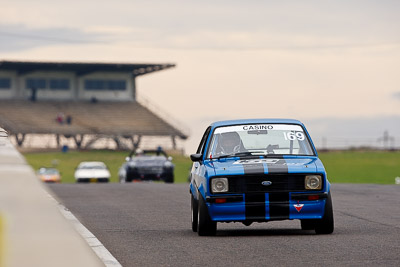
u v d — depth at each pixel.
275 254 33.97
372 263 30.53
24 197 11.24
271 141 45.75
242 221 42.84
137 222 53.19
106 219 55.69
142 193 91.88
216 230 45.25
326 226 42.75
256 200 42.16
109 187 108.12
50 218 11.18
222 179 42.25
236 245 37.84
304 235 42.59
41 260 10.36
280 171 42.22
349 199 75.81
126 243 39.38
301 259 32.09
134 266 30.64
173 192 94.06
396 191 89.94
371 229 45.91
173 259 32.81
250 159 44.31
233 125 46.78
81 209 66.00
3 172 12.10
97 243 38.78
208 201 42.31
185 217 57.59
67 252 10.71
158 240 40.84
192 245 38.25
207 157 45.28
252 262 31.45
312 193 42.34
